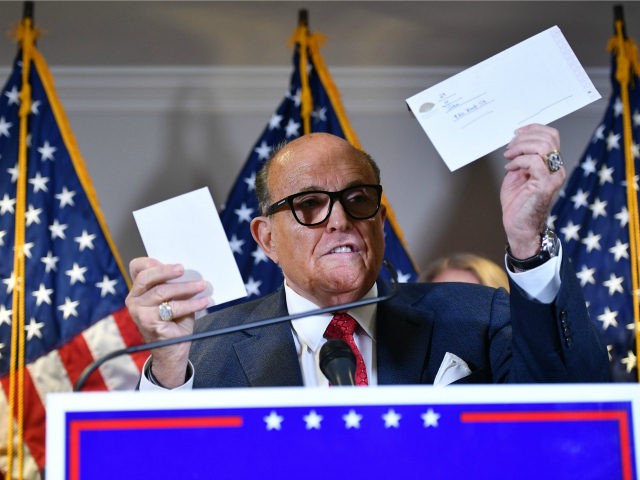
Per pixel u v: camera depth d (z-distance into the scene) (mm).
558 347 1544
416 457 1130
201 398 1130
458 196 4500
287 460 1122
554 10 4055
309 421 1130
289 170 1769
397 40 4250
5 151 3580
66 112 4449
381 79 4477
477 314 1836
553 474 1138
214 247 1641
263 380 1755
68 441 1117
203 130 4484
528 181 1549
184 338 1364
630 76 3877
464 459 1134
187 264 1639
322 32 4172
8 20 4020
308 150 1777
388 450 1129
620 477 1142
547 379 1564
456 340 1794
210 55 4348
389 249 3766
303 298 1790
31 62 3717
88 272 3482
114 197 4398
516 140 1575
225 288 1635
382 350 1760
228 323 1896
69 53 4285
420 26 4129
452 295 1874
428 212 4488
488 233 4477
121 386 3383
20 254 3439
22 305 3385
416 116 1648
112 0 3893
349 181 1743
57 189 3578
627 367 3518
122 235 4359
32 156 3592
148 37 4184
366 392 1138
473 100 1654
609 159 3779
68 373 3355
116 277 3498
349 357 1334
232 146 4480
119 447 1120
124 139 4457
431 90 1663
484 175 4520
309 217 1736
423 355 1761
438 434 1136
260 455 1122
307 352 1770
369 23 4105
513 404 1147
